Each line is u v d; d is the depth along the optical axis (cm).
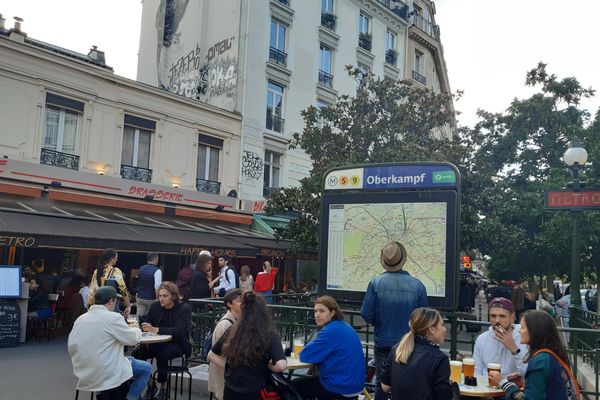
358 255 726
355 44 2714
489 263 2436
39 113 1469
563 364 370
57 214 1362
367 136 1562
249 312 450
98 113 1612
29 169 1405
